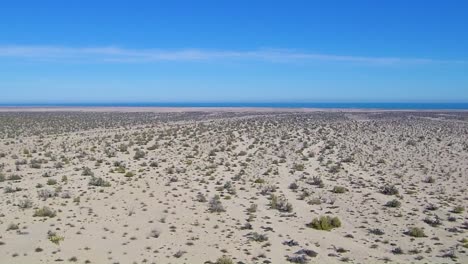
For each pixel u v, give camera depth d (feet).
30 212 102.42
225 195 124.88
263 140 270.26
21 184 133.18
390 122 441.27
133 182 138.82
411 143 254.27
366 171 169.37
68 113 605.31
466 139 280.92
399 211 111.86
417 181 150.51
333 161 192.95
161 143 245.86
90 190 125.80
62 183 134.72
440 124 411.95
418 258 79.87
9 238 85.15
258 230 94.53
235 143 252.21
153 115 585.63
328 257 79.97
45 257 76.13
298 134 308.19
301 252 81.66
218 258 77.05
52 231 88.94
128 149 219.41
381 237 92.07
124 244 83.82
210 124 399.03
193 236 89.51
